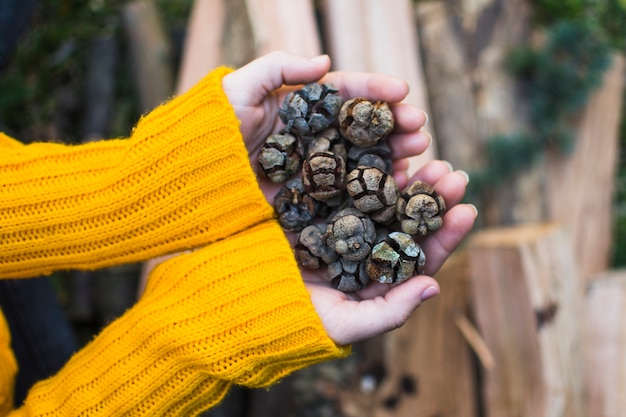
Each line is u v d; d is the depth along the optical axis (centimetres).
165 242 45
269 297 42
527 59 75
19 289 58
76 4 84
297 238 46
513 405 66
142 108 78
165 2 83
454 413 71
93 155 46
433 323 71
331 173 43
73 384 44
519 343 66
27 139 82
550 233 67
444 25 77
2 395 46
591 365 71
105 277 76
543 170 77
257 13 68
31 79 83
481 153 76
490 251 66
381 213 43
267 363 42
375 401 73
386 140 47
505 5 77
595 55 75
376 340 72
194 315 42
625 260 83
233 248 44
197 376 42
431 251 45
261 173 47
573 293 69
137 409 43
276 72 45
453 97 77
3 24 62
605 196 78
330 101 45
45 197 44
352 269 44
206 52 71
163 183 44
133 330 44
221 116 44
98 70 82
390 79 45
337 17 71
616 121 79
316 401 75
